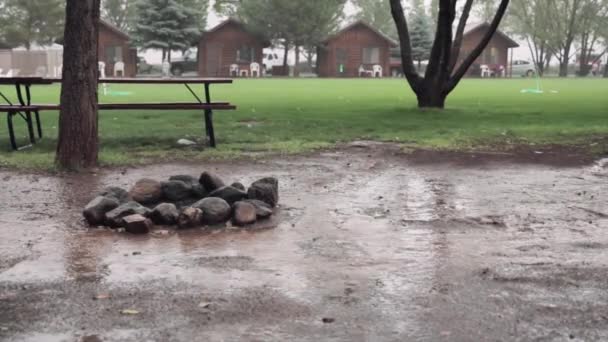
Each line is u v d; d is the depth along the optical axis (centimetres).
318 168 802
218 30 6306
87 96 772
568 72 8412
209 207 525
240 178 730
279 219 541
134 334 311
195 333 312
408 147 991
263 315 334
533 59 7731
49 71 4338
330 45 6531
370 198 627
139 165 813
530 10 7375
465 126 1287
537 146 1013
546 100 2205
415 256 439
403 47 1708
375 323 324
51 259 431
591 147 997
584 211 578
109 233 499
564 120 1427
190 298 357
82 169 767
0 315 334
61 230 508
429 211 575
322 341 303
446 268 413
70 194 641
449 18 1620
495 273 402
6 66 4291
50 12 5809
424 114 1533
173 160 855
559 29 7062
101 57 6088
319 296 361
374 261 427
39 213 564
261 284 381
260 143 1024
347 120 1396
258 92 2720
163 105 927
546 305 349
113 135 1102
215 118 1439
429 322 326
